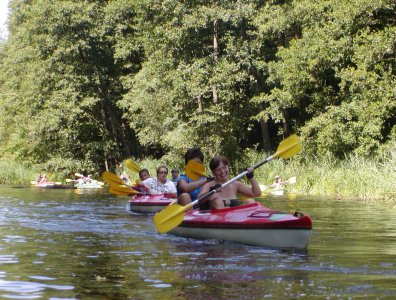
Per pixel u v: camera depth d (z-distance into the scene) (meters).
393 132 20.77
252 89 28.64
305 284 5.04
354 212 12.36
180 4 27.19
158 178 13.50
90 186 27.73
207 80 27.00
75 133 35.69
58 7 35.34
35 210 13.27
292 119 28.75
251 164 26.94
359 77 20.88
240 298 4.54
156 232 8.98
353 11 21.70
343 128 21.78
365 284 5.03
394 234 8.45
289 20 25.23
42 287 4.95
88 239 8.08
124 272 5.61
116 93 37.78
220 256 6.57
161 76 29.00
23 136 39.06
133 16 36.50
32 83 37.41
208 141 27.56
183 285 5.02
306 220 6.96
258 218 7.51
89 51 36.59
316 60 22.62
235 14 25.97
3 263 6.10
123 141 38.66
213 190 8.15
